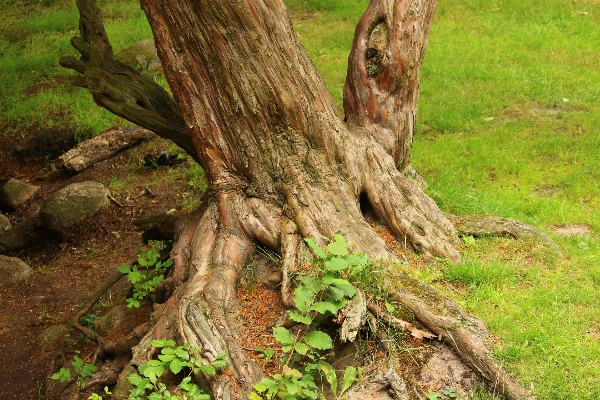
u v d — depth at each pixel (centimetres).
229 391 446
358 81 632
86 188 919
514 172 820
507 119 965
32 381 639
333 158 565
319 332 464
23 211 989
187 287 511
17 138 1094
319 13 1473
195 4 523
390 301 494
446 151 876
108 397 539
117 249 865
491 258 574
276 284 521
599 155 833
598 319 505
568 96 1006
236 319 498
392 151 630
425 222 578
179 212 894
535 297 522
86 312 667
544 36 1224
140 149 1038
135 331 556
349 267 499
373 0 632
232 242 535
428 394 453
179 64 543
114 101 621
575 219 694
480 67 1114
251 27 527
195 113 552
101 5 1598
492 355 465
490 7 1393
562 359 466
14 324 740
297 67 546
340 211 543
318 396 455
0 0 1638
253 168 550
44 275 834
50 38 1421
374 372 461
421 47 626
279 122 546
